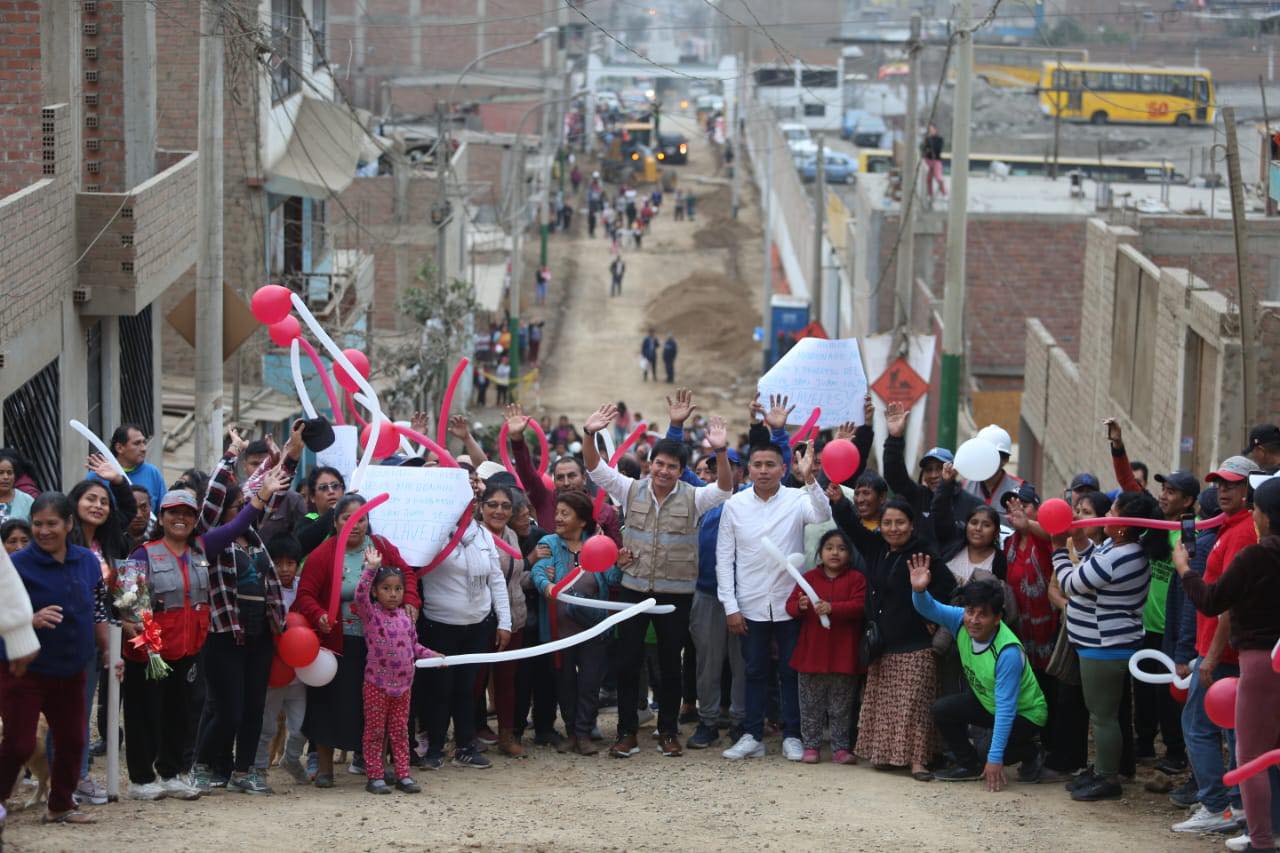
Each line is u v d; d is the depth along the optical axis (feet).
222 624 34.94
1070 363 98.94
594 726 44.09
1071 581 37.24
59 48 60.29
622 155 290.56
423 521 37.83
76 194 60.49
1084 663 37.14
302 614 36.47
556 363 190.70
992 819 35.19
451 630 39.19
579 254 248.52
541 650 38.70
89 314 61.57
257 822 33.22
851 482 46.26
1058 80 161.89
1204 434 67.92
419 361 109.91
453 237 153.48
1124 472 42.75
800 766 40.81
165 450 82.53
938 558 39.34
